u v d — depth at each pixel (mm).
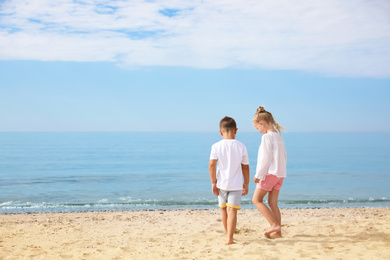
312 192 14859
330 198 12883
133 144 104500
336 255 3555
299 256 3547
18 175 24156
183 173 25641
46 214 8539
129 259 3707
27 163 36469
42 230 5855
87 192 15250
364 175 23047
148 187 17234
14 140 139875
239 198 4230
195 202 11766
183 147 84250
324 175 23203
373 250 3746
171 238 4879
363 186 17141
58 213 8750
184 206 10867
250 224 6016
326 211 8555
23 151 63562
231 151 4195
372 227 5090
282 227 5453
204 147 83938
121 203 11688
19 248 4340
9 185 18188
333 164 33906
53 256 3891
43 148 76750
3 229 5965
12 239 5023
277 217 4445
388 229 4938
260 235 4883
